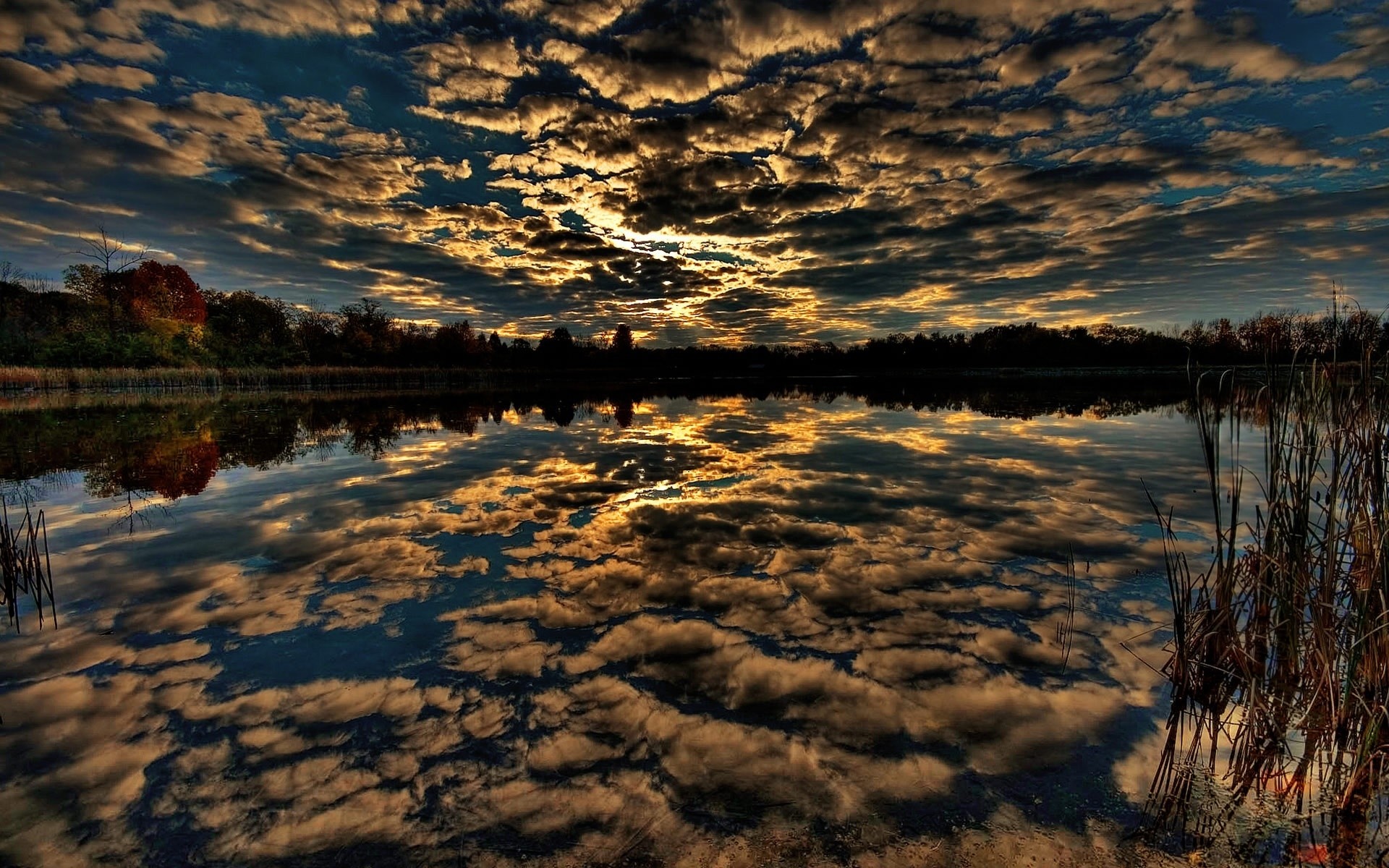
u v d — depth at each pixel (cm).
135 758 232
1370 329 225
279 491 698
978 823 195
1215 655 254
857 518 568
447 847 190
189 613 366
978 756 228
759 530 532
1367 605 214
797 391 3112
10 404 1952
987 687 276
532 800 210
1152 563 433
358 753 235
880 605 370
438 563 455
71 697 274
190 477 786
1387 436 220
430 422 1510
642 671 295
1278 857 179
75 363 3114
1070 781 213
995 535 508
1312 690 220
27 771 224
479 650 319
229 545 498
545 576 427
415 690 280
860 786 213
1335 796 198
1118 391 2623
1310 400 229
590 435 1211
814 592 392
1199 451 910
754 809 204
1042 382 3616
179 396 2536
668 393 3000
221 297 4553
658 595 392
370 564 452
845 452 963
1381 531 217
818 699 269
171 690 280
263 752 236
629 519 574
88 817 203
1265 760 212
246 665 304
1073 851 183
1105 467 803
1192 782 210
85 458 930
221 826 199
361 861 186
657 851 188
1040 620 345
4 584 396
